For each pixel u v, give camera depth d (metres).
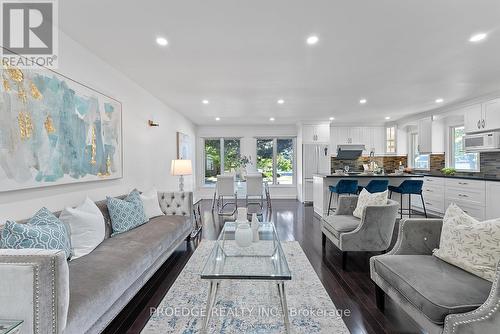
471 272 1.58
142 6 1.98
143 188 4.11
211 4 1.96
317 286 2.42
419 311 1.48
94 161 2.77
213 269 1.80
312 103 5.24
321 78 3.66
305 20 2.19
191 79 3.66
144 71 3.35
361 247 2.82
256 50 2.75
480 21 2.21
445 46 2.68
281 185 8.22
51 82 2.17
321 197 5.35
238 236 2.31
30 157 1.95
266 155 8.30
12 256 1.19
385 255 2.03
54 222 1.85
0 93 1.73
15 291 1.15
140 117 3.99
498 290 1.20
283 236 4.08
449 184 5.12
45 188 2.15
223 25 2.25
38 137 2.03
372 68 3.29
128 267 1.89
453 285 1.46
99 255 1.99
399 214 5.46
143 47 2.67
